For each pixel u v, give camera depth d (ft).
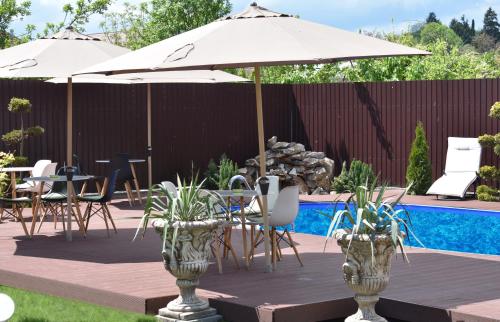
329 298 23.95
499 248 38.91
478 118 57.16
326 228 46.06
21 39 89.86
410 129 60.49
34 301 25.95
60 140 55.72
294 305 22.94
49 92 55.16
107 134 57.77
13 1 88.53
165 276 27.63
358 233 21.08
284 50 25.96
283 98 66.18
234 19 28.86
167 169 60.59
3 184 45.73
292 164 62.69
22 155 52.06
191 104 61.46
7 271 28.81
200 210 23.57
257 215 30.89
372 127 62.44
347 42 27.45
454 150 55.72
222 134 63.16
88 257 31.78
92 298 25.61
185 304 23.27
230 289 25.68
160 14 97.14
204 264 23.22
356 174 59.47
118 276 27.61
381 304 23.91
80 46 35.53
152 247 34.40
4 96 53.16
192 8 96.48
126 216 46.14
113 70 27.25
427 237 42.09
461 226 45.14
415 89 60.08
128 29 104.99
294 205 29.37
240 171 61.52
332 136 64.44
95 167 57.26
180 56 26.35
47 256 32.04
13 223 42.57
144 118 59.41
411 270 28.84
